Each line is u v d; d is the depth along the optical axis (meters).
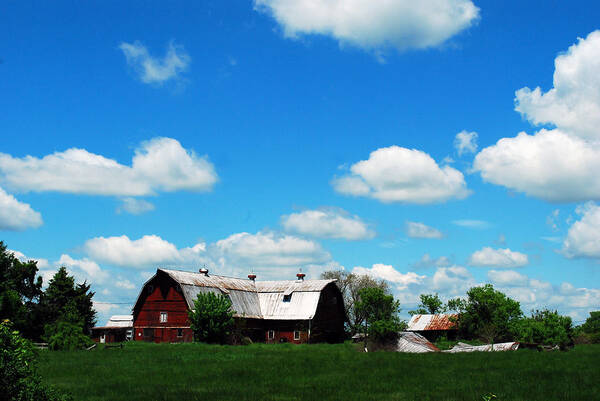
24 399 14.99
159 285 74.56
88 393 26.39
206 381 30.80
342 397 25.33
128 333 87.50
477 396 25.02
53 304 82.19
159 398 24.84
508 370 34.72
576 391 26.22
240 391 26.95
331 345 67.19
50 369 36.50
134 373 34.28
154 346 59.41
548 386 27.89
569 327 67.38
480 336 78.62
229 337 67.00
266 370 35.56
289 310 79.75
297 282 84.75
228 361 41.50
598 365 37.06
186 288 71.81
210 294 67.38
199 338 66.19
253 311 79.38
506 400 24.08
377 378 31.64
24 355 15.13
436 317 92.88
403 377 31.98
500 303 78.19
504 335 76.62
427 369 35.62
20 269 80.38
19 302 71.88
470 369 35.47
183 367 37.50
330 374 33.59
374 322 62.91
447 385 28.75
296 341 77.69
